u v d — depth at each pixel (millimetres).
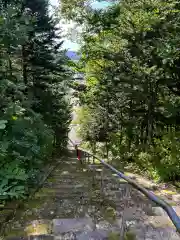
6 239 3242
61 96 12992
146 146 8562
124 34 8016
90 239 3211
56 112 12617
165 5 7418
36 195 5086
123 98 9945
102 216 3939
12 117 4828
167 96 7875
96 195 5000
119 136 11938
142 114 9070
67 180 6832
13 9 4957
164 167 6738
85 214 4027
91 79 12906
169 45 6570
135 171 8133
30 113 6145
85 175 7605
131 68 8203
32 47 9781
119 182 5875
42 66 10086
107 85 10328
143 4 7625
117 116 11141
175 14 7574
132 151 10359
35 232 3443
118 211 4113
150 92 8031
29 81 10484
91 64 12094
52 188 5848
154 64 7645
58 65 10617
